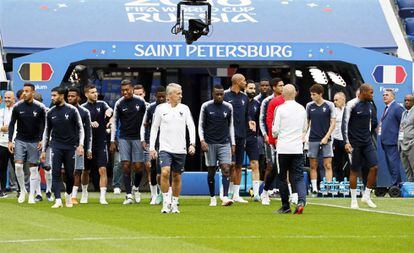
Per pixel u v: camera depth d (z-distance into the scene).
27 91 44.97
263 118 45.41
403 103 56.41
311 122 49.91
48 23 58.59
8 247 28.61
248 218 37.88
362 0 61.59
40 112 45.16
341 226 34.94
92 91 46.06
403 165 53.38
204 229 33.72
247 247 29.03
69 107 42.81
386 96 54.16
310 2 61.22
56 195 43.06
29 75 54.78
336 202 47.09
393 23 60.81
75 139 43.06
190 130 40.03
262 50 55.84
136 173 46.06
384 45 59.12
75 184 45.62
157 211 41.16
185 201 48.06
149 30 58.25
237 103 46.00
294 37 58.47
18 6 59.66
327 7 60.94
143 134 44.84
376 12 60.84
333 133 53.25
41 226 34.41
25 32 57.94
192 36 48.78
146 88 58.94
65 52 54.94
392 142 53.81
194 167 59.28
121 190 55.81
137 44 55.09
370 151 43.09
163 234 32.09
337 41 58.75
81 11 59.59
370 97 42.56
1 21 58.56
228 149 44.62
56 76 54.88
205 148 44.38
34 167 45.50
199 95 59.25
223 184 44.75
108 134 52.41
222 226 34.75
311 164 50.25
